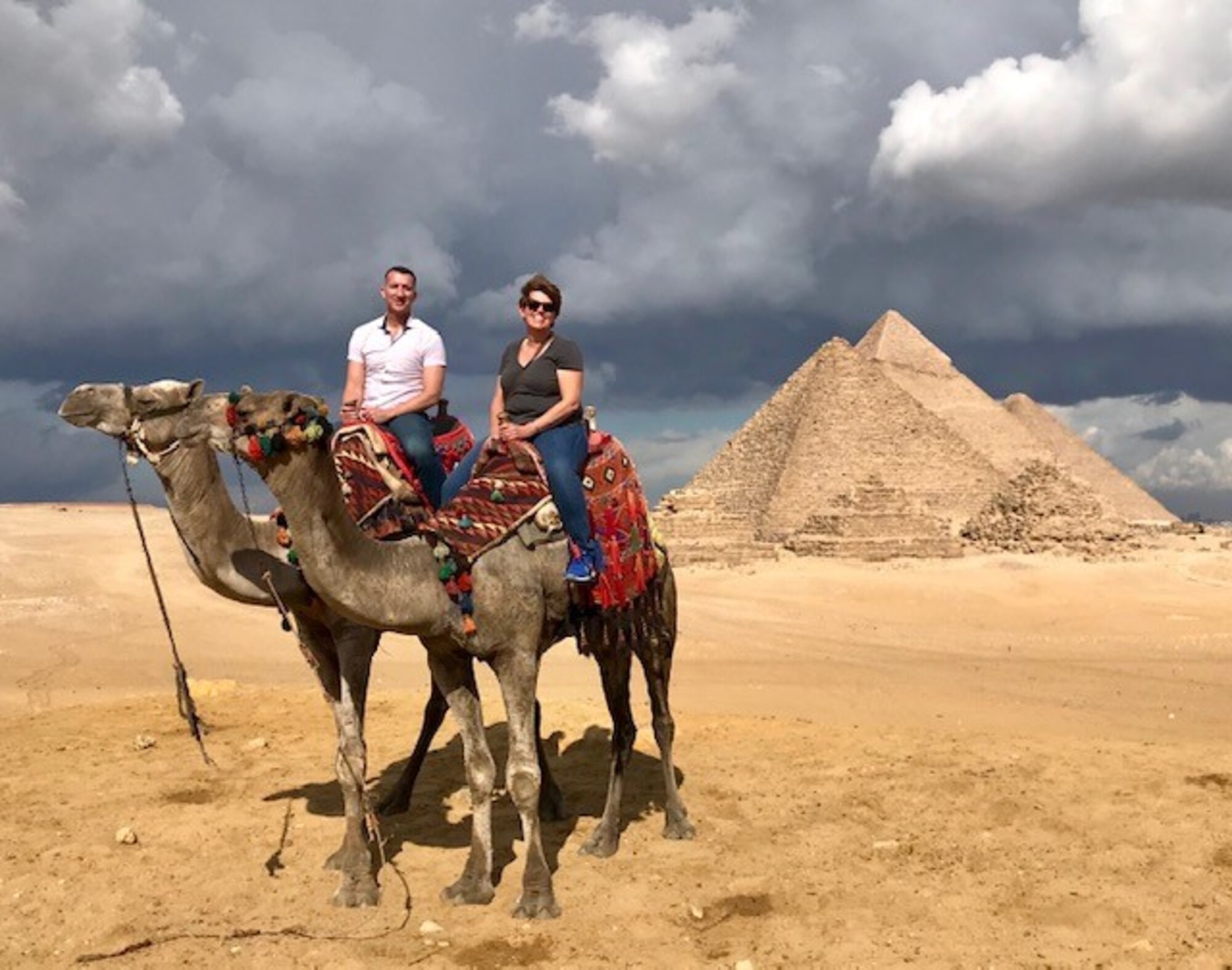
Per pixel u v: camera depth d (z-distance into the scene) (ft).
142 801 32.53
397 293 26.73
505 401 25.63
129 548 136.26
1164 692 63.57
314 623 25.32
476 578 22.72
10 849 27.73
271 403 20.56
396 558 22.12
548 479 24.11
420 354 26.86
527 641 23.36
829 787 33.55
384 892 24.85
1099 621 133.39
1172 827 28.66
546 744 40.88
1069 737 41.52
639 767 36.76
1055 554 237.86
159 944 21.86
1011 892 24.54
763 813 31.04
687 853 27.43
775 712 53.72
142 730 43.47
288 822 30.25
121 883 25.38
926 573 195.42
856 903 23.97
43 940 22.34
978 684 66.80
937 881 25.32
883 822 29.99
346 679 24.56
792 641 100.63
